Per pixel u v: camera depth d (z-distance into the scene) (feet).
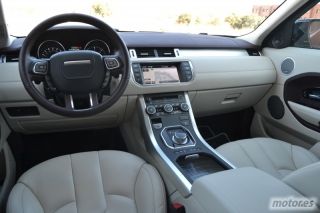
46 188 3.39
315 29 4.99
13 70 3.93
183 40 5.05
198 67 4.77
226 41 5.50
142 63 4.45
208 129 6.20
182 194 3.21
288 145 4.54
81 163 3.66
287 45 5.46
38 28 3.24
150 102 4.38
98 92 3.51
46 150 5.42
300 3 4.97
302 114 5.13
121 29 5.30
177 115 4.38
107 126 5.03
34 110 4.11
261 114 6.09
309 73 4.90
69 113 3.33
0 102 3.91
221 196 1.92
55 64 3.28
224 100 5.38
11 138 4.62
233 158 4.25
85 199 3.38
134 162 3.71
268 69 5.47
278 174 4.09
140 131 4.52
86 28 3.90
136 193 3.45
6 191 4.17
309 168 2.05
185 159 3.77
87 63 3.34
